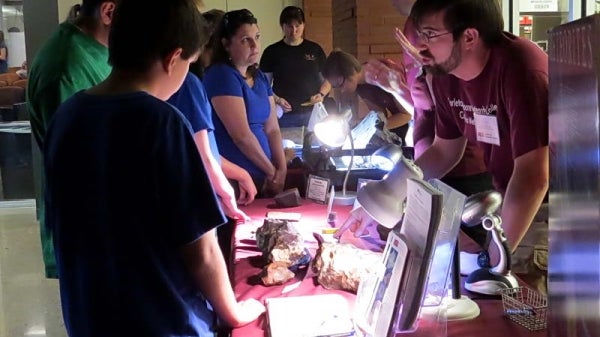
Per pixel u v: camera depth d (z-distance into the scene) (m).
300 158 3.11
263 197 2.89
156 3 1.21
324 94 4.65
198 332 1.26
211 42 2.86
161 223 1.20
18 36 5.75
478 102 1.83
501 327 1.31
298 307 1.42
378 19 5.19
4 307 3.55
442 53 1.69
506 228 1.62
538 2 3.55
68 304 1.27
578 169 0.83
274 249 1.71
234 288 1.61
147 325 1.20
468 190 2.34
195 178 1.20
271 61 5.01
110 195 1.19
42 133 2.00
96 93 1.24
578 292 0.84
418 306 1.16
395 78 2.69
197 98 2.12
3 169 5.86
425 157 2.16
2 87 5.77
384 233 1.86
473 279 1.50
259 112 2.99
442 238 1.22
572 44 0.86
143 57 1.22
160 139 1.17
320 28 6.72
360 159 2.67
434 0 1.65
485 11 1.65
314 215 2.35
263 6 6.57
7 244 4.69
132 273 1.19
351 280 1.55
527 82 1.62
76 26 2.02
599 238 0.74
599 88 0.72
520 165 1.66
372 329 1.23
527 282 1.56
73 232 1.22
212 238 1.26
